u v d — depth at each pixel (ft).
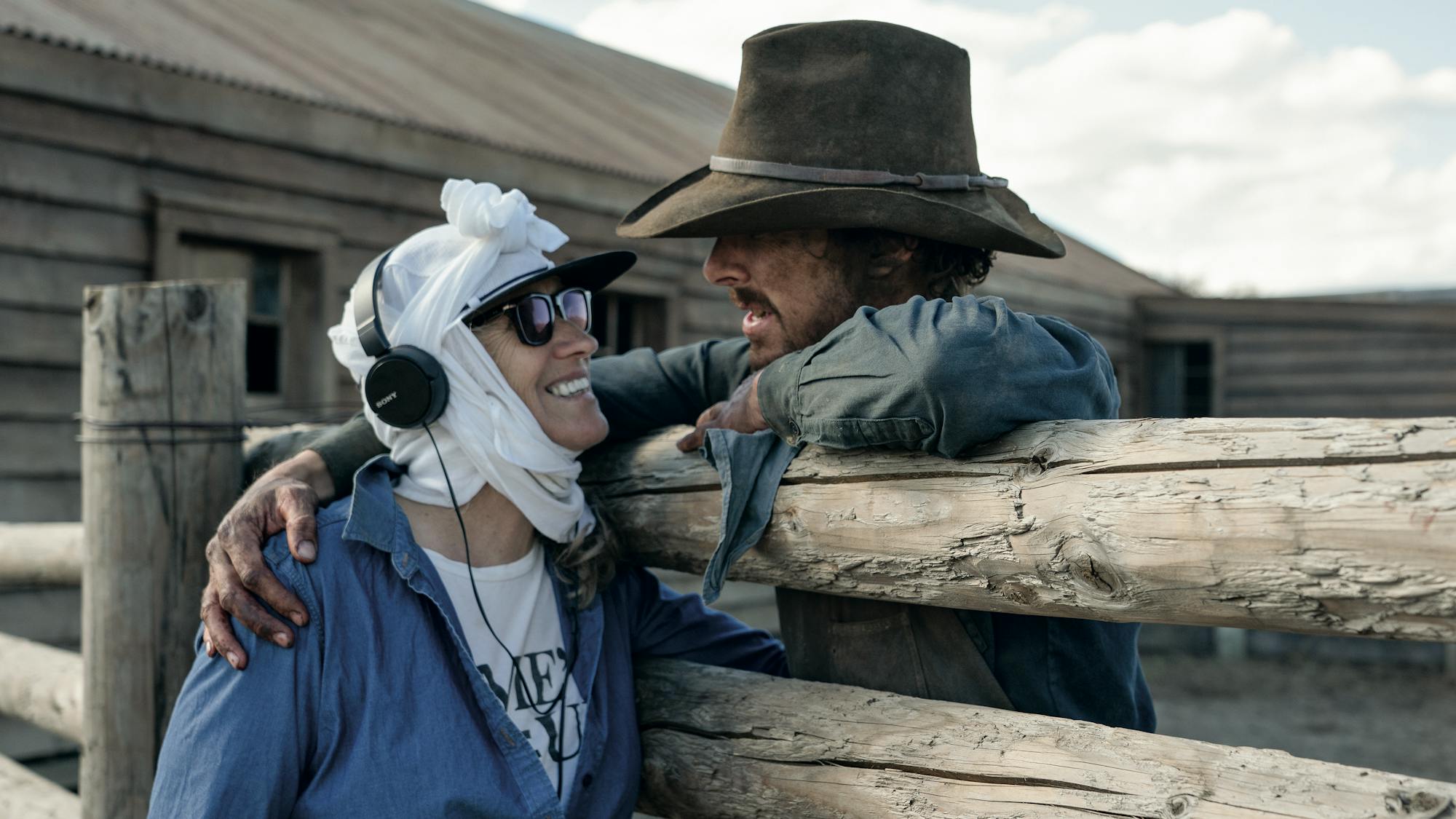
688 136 33.14
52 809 8.20
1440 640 3.33
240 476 7.06
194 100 16.99
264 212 17.72
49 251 15.49
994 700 4.94
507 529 5.24
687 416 6.24
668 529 5.46
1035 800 4.12
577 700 5.25
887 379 4.26
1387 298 65.92
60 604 15.80
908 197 5.11
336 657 4.59
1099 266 48.75
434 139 20.16
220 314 6.92
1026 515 4.13
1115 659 5.14
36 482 15.52
